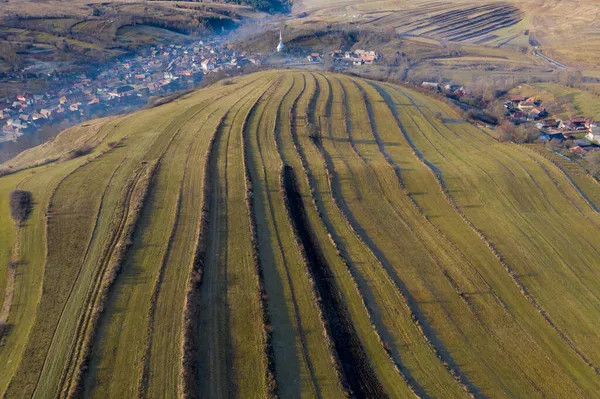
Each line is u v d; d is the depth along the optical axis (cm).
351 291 4775
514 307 4831
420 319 4516
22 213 5434
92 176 6384
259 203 6150
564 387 3941
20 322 4022
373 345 4138
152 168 6669
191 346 3803
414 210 6462
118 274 4569
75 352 3697
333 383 3700
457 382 3847
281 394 3553
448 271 5278
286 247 5341
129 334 3906
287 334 4125
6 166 7794
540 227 6281
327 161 7569
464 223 6244
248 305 4369
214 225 5562
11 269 4625
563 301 5003
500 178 7331
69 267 4647
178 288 4459
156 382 3494
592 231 6278
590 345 4444
